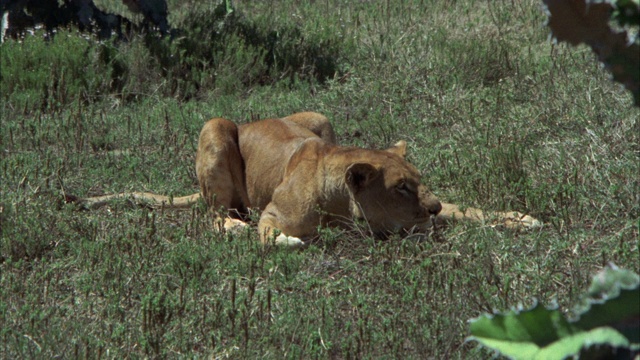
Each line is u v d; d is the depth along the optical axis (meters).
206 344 7.47
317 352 7.18
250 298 8.00
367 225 9.27
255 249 9.11
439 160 11.27
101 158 12.43
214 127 10.63
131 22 17.77
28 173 11.43
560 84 13.21
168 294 8.34
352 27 17.98
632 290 4.30
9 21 17.22
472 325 4.54
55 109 14.73
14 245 9.30
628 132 11.05
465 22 17.36
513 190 9.92
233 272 8.80
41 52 15.83
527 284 8.03
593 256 8.45
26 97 14.72
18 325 7.74
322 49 16.47
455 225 9.49
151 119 13.93
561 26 4.57
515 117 12.42
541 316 4.46
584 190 9.82
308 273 8.80
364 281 8.42
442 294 7.85
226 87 15.46
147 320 7.78
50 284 8.66
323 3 20.39
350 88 14.52
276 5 20.75
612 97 12.18
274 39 17.09
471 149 11.52
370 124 12.91
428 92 13.82
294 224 9.53
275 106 14.17
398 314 7.59
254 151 10.57
